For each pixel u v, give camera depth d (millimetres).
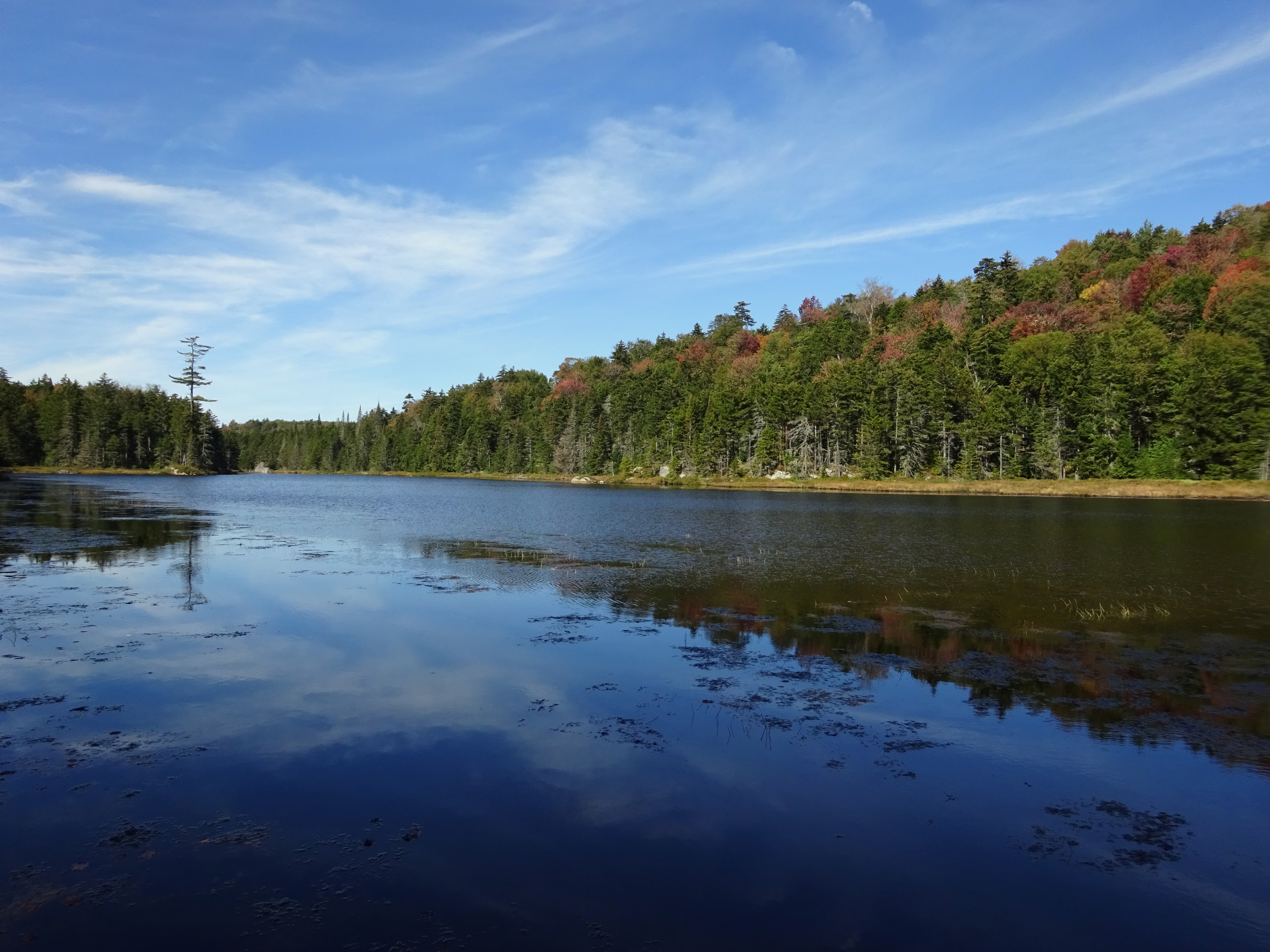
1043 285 134000
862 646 16578
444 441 180000
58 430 138125
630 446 139500
